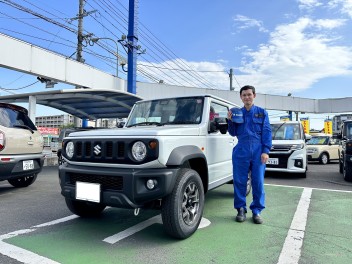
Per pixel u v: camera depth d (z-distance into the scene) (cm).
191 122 439
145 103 505
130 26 1472
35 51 1092
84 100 1159
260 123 422
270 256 310
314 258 306
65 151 385
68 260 300
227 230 389
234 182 437
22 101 1135
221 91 2139
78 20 1691
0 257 307
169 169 329
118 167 337
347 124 916
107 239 359
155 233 380
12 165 571
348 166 810
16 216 459
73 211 426
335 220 438
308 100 2584
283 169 866
